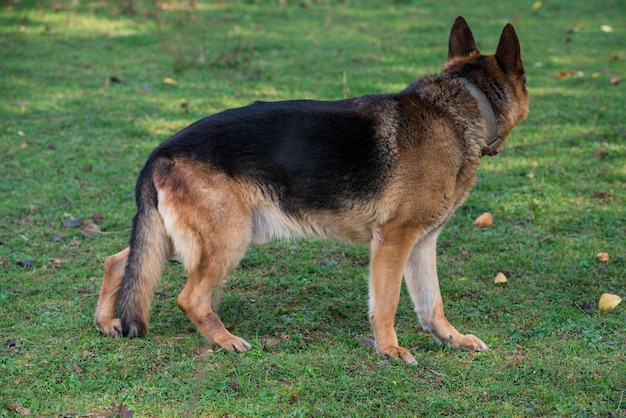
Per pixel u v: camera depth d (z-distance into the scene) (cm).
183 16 1446
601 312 532
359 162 463
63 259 614
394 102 476
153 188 473
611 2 1547
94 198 732
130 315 483
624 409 409
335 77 1095
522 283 580
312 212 477
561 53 1217
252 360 458
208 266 472
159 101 1002
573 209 709
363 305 552
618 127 892
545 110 966
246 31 1363
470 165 482
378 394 423
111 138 879
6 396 412
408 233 471
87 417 396
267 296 565
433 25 1402
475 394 423
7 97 1009
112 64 1168
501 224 689
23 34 1326
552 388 429
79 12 1495
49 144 852
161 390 421
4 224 671
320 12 1521
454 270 605
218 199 463
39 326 500
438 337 494
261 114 471
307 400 415
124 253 504
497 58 506
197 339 489
